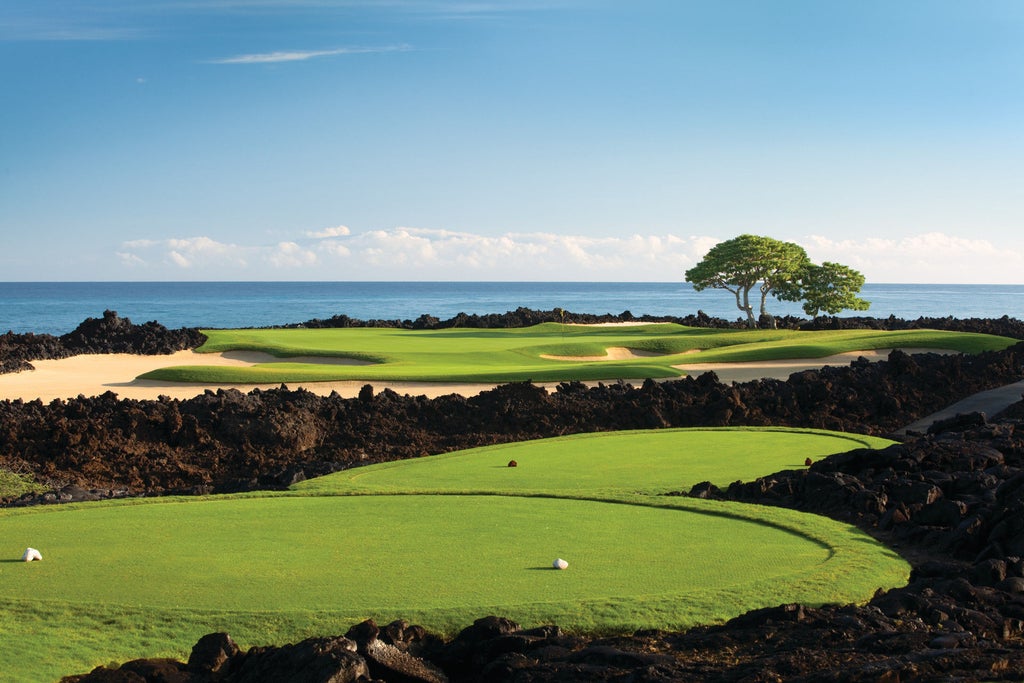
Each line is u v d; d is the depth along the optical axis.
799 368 50.34
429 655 8.86
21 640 9.04
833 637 8.92
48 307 170.88
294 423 29.73
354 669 7.78
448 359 53.62
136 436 28.97
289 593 10.25
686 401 32.75
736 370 49.75
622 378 43.84
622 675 8.08
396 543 12.45
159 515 14.39
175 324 123.69
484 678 8.48
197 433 29.02
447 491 16.48
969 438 20.23
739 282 85.81
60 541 12.62
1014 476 13.98
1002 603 10.35
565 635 9.23
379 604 9.84
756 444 22.70
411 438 29.86
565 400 33.25
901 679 7.73
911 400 33.75
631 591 10.32
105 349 56.88
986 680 7.70
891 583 10.95
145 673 8.23
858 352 54.62
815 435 23.95
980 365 39.56
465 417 31.64
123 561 11.57
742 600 10.08
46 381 45.44
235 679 8.08
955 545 12.45
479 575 10.91
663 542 12.51
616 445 22.95
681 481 18.27
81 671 8.48
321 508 14.94
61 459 26.92
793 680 7.75
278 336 67.81
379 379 43.19
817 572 11.05
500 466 20.33
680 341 63.94
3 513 14.67
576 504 15.15
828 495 15.21
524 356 55.94
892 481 15.29
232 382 43.53
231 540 12.65
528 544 12.38
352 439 29.75
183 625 9.36
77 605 9.84
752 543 12.48
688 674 8.03
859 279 84.31
